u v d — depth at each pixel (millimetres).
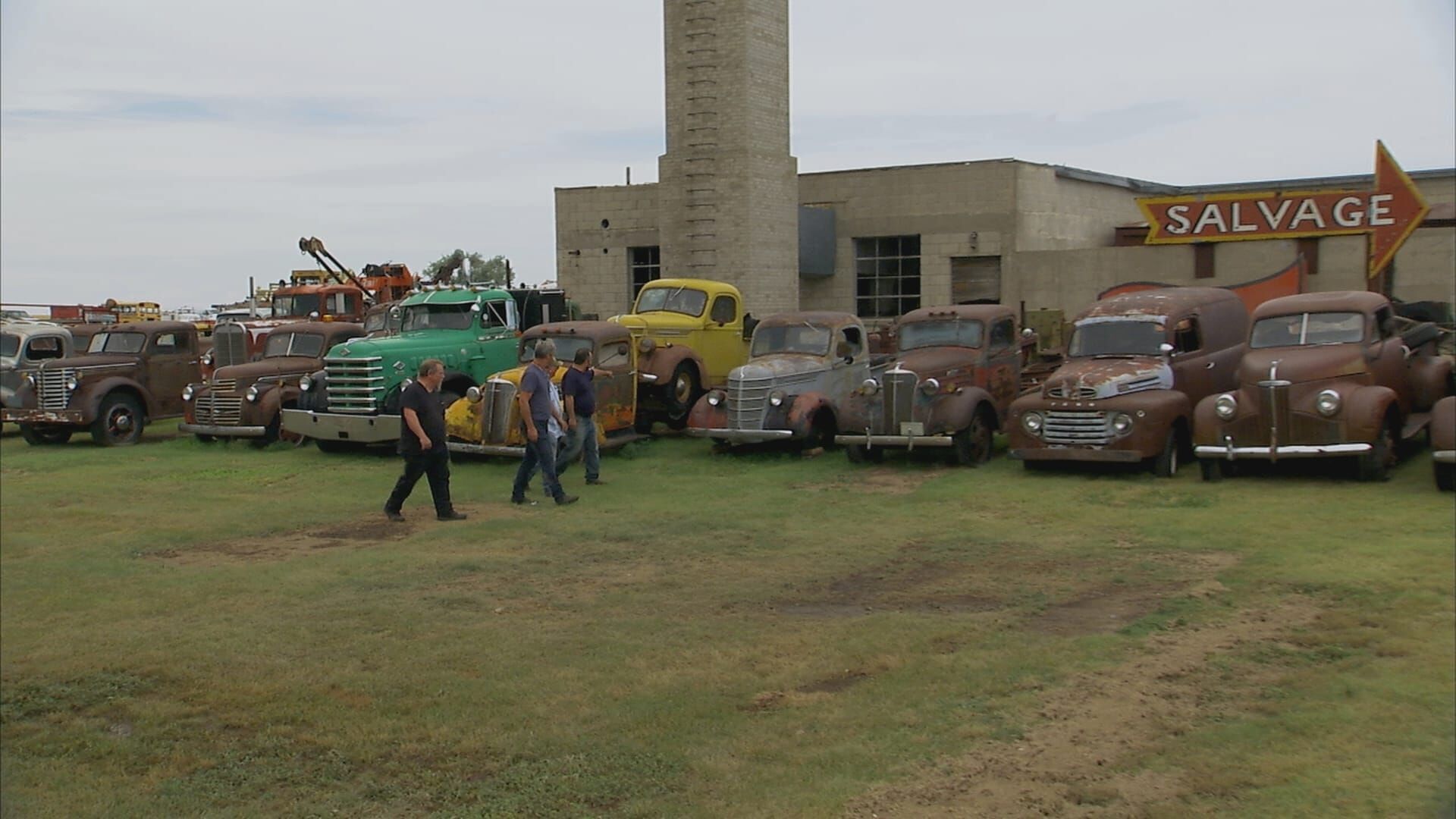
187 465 17844
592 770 6113
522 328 20406
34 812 5887
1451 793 5473
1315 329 13742
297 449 19328
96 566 11031
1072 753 6090
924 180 28172
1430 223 22406
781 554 10953
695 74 25906
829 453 17016
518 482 13812
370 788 6051
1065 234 29234
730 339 20656
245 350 21453
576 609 9219
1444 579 9141
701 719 6766
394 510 12953
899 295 28922
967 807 5508
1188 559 10219
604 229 31188
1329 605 8602
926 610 8930
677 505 13492
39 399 20734
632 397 17969
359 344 18156
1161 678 7191
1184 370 15023
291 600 9656
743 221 25625
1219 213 22750
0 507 14438
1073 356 15359
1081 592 9328
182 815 5820
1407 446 15141
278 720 7012
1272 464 14336
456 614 9125
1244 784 5648
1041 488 13852
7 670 8047
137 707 7328
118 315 38094
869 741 6340
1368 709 6555
